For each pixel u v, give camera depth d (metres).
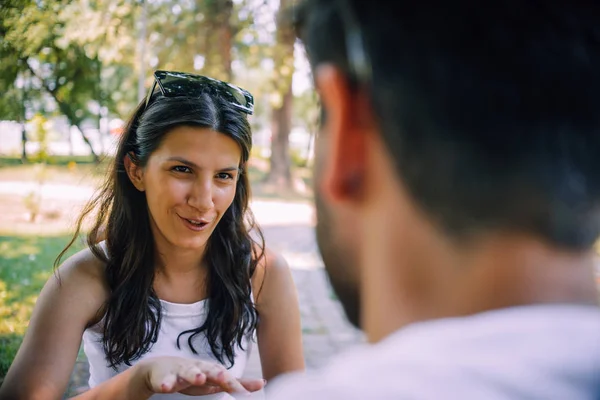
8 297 5.13
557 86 0.47
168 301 1.87
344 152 0.54
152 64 12.03
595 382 0.43
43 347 1.71
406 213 0.51
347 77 0.54
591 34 0.48
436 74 0.48
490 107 0.47
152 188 1.77
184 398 1.77
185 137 1.73
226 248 1.91
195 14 12.55
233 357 1.93
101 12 7.97
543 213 0.46
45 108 8.28
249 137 1.86
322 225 0.60
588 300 0.47
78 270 1.81
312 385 0.49
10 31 6.07
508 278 0.47
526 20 0.47
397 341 0.49
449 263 0.49
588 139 0.47
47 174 11.24
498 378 0.43
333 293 0.61
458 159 0.47
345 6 0.53
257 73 15.38
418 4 0.49
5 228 8.46
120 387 1.48
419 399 0.44
